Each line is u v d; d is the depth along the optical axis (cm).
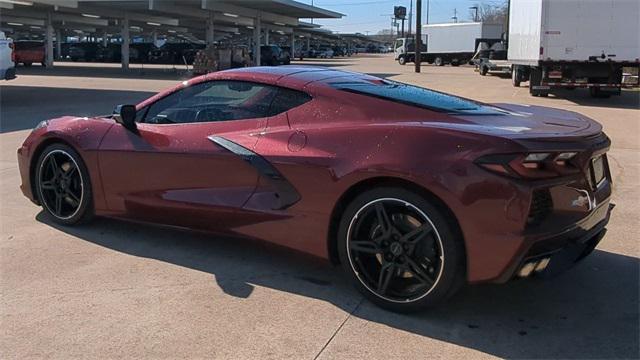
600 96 1991
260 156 414
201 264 454
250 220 425
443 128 358
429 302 362
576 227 358
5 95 1953
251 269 446
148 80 2903
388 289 376
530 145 338
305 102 418
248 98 444
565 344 341
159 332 348
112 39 9825
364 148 375
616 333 356
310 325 359
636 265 468
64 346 331
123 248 486
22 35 9469
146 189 475
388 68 4512
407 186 359
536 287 421
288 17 5066
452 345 338
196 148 447
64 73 3506
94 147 498
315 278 431
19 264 448
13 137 1054
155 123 484
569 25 1811
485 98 1975
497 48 3744
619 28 1783
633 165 872
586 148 364
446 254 350
